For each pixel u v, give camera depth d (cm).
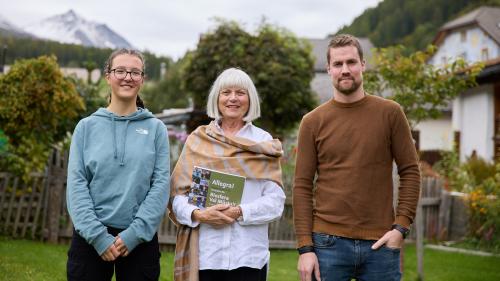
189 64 1903
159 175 339
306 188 344
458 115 1702
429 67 667
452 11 5469
